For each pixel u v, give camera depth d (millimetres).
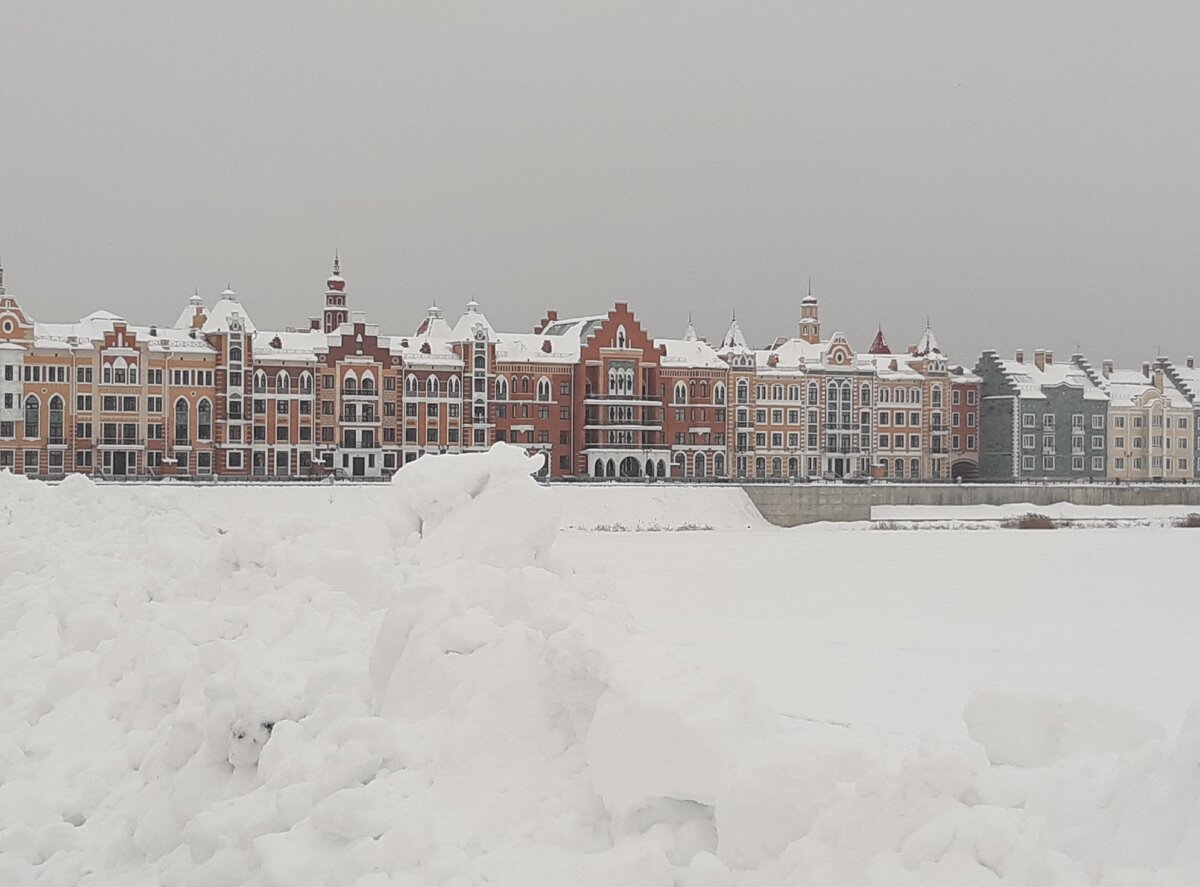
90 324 107500
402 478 16422
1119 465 146125
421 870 7855
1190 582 50125
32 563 19703
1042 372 146375
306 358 112688
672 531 94812
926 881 6457
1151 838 6316
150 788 10672
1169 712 20547
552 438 123438
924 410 140625
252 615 13078
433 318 130625
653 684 8469
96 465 105000
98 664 13875
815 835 7113
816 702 20188
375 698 10328
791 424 134000
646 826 8094
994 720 8445
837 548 73000
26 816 10930
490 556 14688
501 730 9203
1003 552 69375
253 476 109188
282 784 9203
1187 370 156500
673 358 128625
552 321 138125
